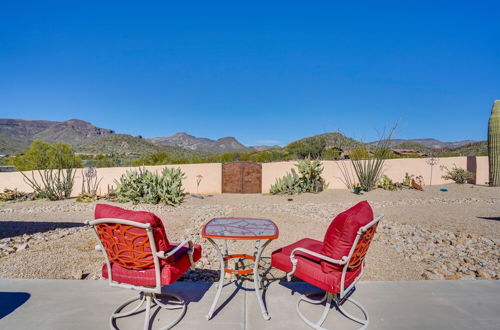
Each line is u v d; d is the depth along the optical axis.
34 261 4.41
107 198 11.38
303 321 2.57
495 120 12.96
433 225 7.01
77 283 3.28
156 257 2.23
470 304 2.87
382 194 11.78
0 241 5.51
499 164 12.94
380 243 5.55
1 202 11.53
